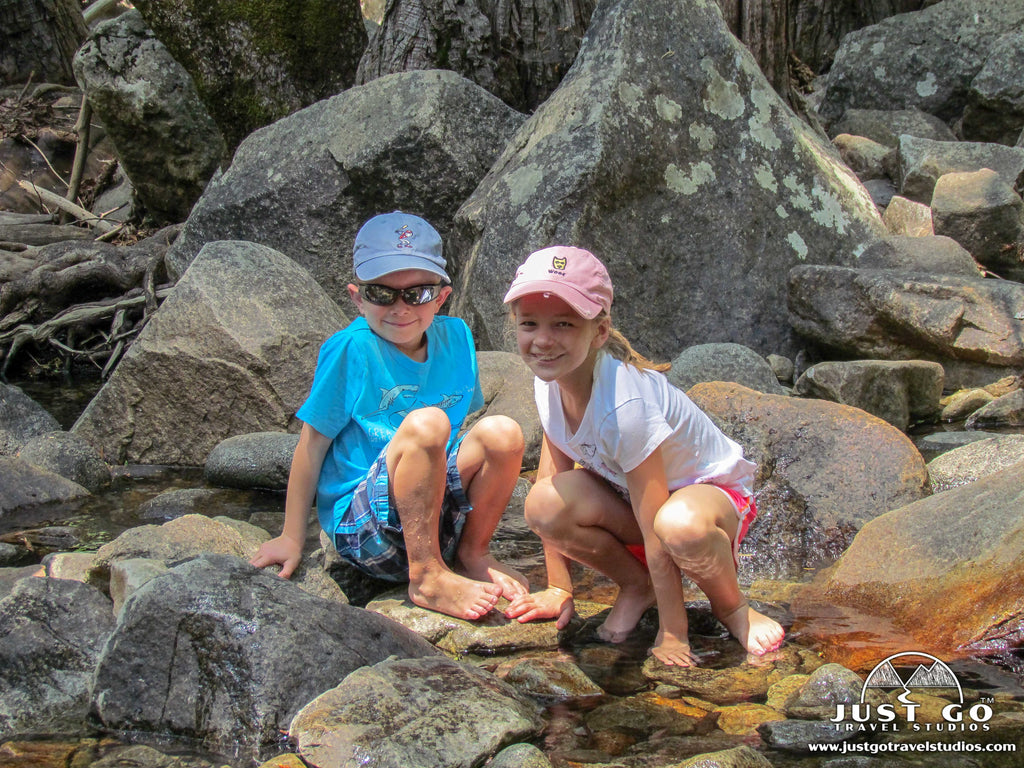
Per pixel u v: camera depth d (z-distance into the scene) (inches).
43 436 197.5
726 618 122.9
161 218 390.0
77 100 477.1
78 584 124.0
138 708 105.9
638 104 245.0
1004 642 117.0
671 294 247.1
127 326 318.3
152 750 101.4
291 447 188.7
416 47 319.0
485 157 278.5
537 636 123.0
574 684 110.8
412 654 114.7
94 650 116.5
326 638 109.4
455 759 94.8
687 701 107.9
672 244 247.3
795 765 94.5
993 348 226.1
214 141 373.7
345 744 96.0
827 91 430.9
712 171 251.4
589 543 123.5
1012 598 119.3
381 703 101.2
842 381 209.9
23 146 456.4
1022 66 374.3
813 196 259.8
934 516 136.3
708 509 114.1
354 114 281.0
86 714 108.4
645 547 117.1
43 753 100.9
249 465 189.0
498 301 237.6
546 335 110.5
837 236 259.6
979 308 229.9
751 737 99.9
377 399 132.3
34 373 312.7
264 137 292.2
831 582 136.8
